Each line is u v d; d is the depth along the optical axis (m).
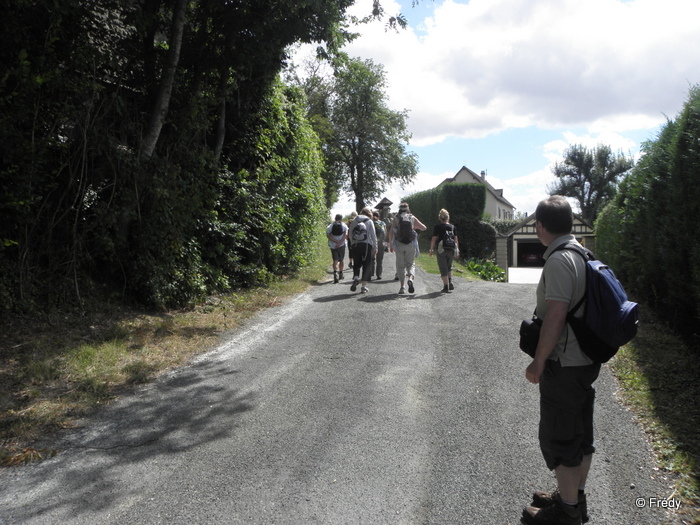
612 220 9.81
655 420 4.16
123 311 7.47
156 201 7.84
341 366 5.78
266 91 11.36
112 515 2.99
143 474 3.46
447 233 10.87
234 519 2.94
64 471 3.50
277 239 11.77
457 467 3.53
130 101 8.16
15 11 5.94
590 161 69.25
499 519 2.95
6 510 3.05
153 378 5.40
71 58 6.64
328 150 48.97
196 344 6.68
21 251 6.33
